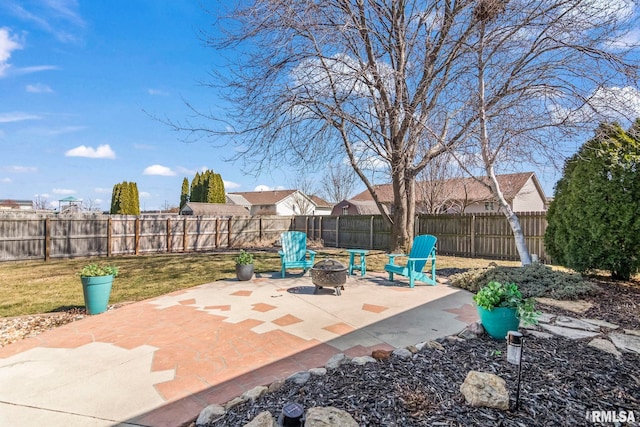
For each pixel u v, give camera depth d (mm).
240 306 4773
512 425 1810
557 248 6770
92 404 2318
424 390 2180
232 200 40094
